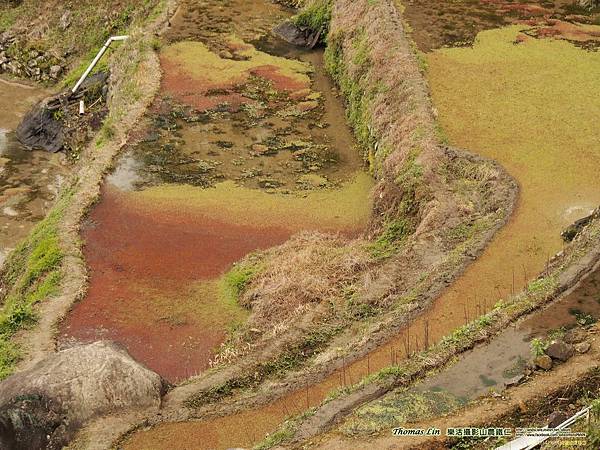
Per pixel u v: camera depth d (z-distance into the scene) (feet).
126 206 70.74
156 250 64.85
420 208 60.03
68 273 61.21
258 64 102.42
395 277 52.70
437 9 101.65
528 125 70.13
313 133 85.05
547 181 60.49
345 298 52.47
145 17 120.26
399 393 37.14
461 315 45.44
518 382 36.45
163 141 81.97
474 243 52.13
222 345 53.31
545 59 85.30
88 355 42.78
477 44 89.71
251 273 59.88
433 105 73.61
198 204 71.20
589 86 78.28
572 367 36.32
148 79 94.73
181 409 41.93
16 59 127.13
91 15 129.39
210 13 119.75
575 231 51.57
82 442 39.60
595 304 41.81
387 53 84.12
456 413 35.17
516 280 48.21
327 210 70.49
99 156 78.64
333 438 34.78
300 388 41.98
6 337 54.44
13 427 39.32
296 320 50.55
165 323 56.39
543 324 40.55
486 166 61.82
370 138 77.36
